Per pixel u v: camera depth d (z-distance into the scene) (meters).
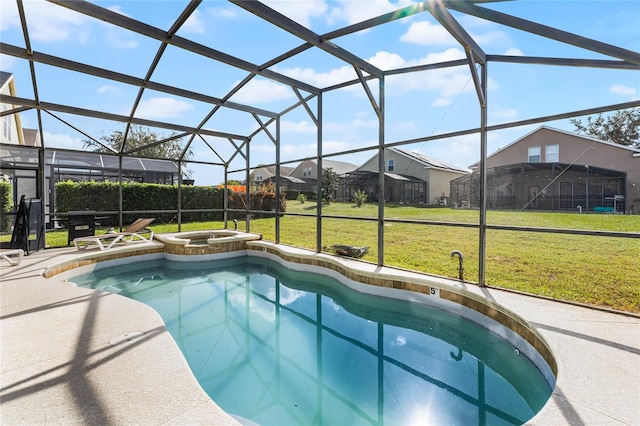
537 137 13.64
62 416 1.67
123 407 1.75
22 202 6.05
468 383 2.80
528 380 2.84
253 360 3.20
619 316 3.10
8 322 2.92
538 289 4.55
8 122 13.27
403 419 2.30
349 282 5.21
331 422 2.28
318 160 6.50
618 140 11.47
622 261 6.21
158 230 10.77
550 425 1.66
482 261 4.04
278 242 7.56
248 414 2.38
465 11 3.35
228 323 4.13
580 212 12.30
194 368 3.03
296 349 3.45
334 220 13.39
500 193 15.26
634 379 2.06
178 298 5.06
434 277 4.50
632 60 2.92
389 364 3.13
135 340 2.58
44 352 2.37
